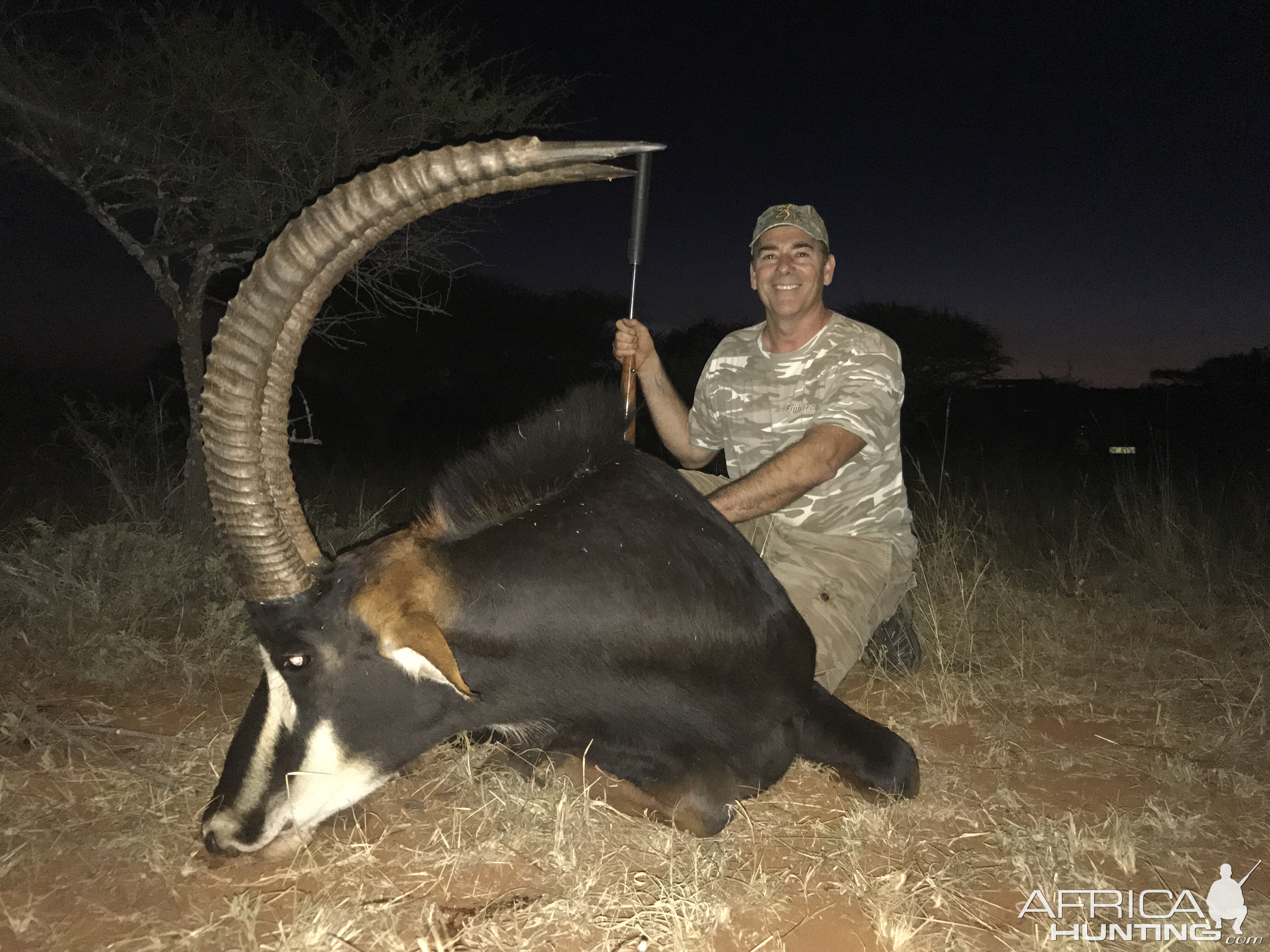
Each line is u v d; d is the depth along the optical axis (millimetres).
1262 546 6895
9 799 3014
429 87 6449
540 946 2424
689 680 2854
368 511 7980
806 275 3762
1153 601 5914
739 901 2648
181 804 3021
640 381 4301
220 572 5156
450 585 2676
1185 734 3895
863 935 2533
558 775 3154
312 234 2338
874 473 3807
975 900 2688
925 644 4910
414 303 7121
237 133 6410
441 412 18891
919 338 19969
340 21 6715
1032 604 5578
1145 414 17531
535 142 2289
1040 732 3957
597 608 2748
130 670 4180
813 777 3469
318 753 2670
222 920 2492
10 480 8469
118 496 6730
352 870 2750
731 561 2918
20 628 4473
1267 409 16125
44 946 2371
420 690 2695
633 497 2857
